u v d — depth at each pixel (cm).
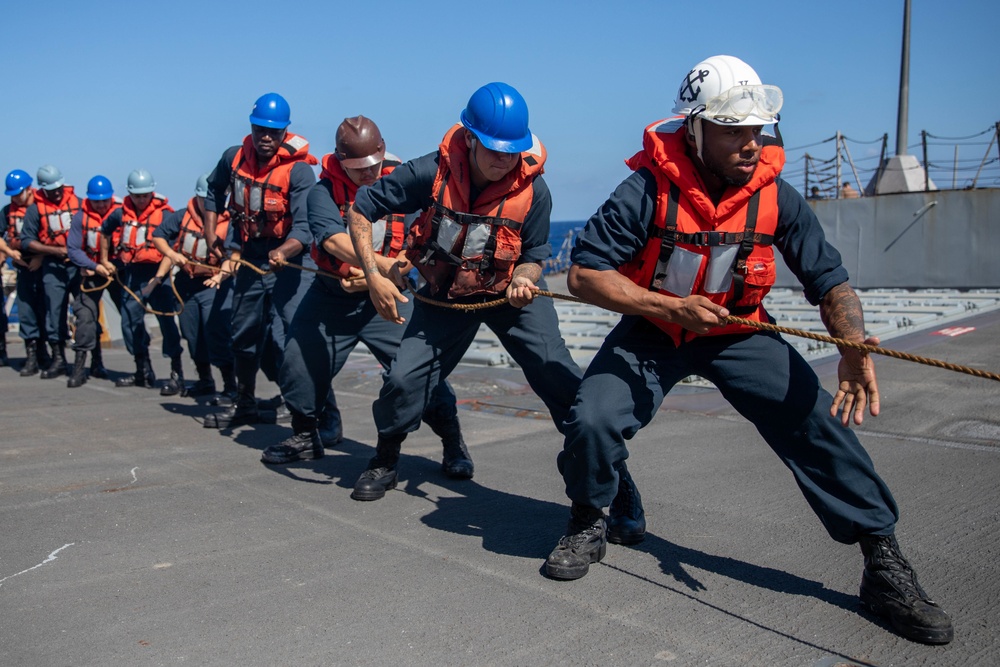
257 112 571
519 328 411
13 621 307
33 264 990
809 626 297
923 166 1797
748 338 321
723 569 350
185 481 502
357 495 458
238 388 669
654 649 281
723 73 297
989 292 1473
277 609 315
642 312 301
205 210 667
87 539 396
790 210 309
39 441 618
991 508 411
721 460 521
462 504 451
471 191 391
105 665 273
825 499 308
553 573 340
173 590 334
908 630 285
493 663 273
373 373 926
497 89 373
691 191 301
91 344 919
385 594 329
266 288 620
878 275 1770
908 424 575
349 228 423
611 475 333
